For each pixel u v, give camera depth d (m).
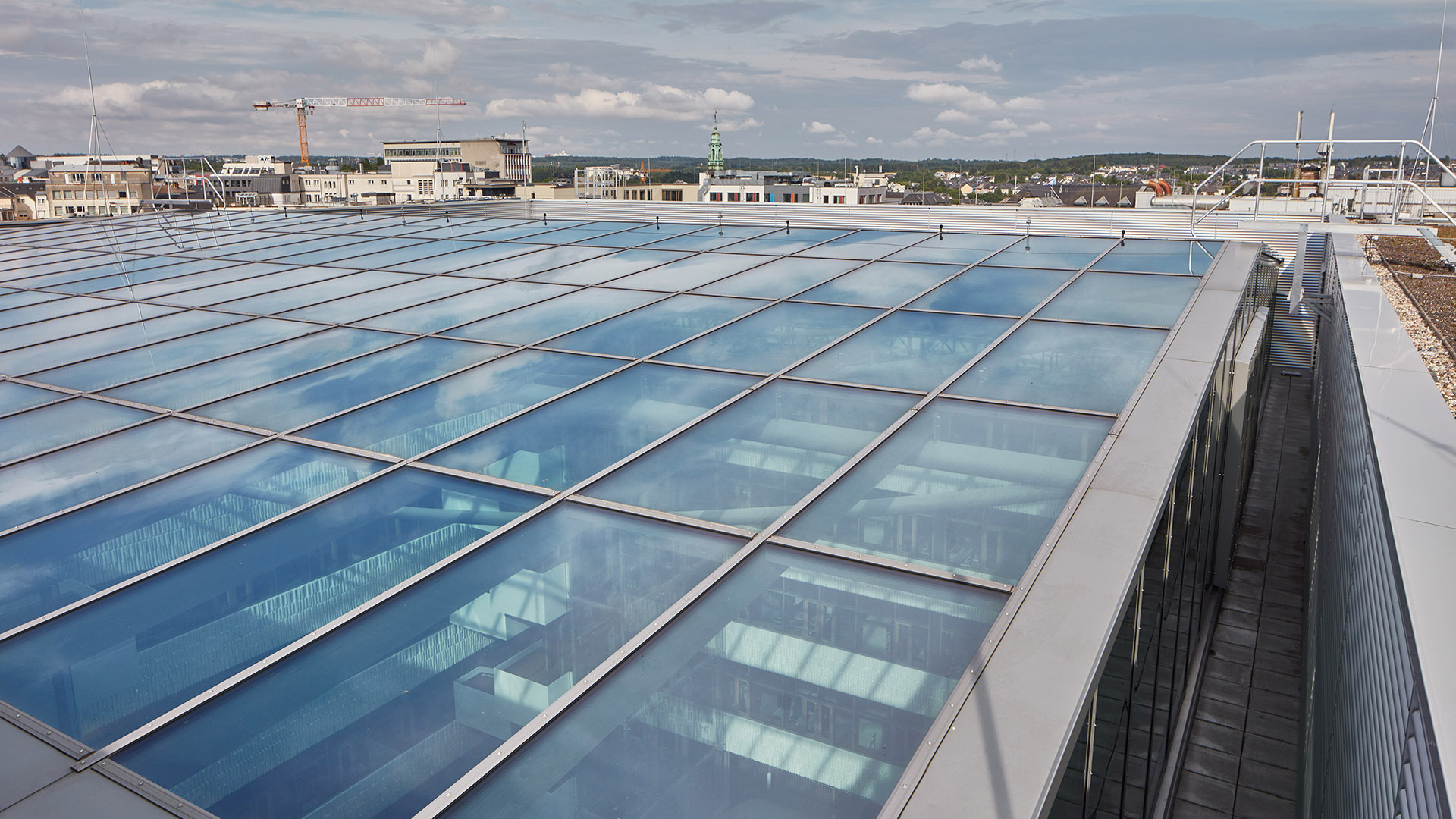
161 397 11.16
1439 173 39.50
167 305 17.03
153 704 5.36
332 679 5.54
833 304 14.67
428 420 9.98
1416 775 3.68
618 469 8.51
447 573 6.72
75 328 15.45
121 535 7.46
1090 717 6.73
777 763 4.89
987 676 5.39
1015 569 6.60
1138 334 12.26
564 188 150.50
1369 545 6.11
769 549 7.00
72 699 5.41
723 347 12.46
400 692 5.43
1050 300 14.33
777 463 8.50
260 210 37.09
